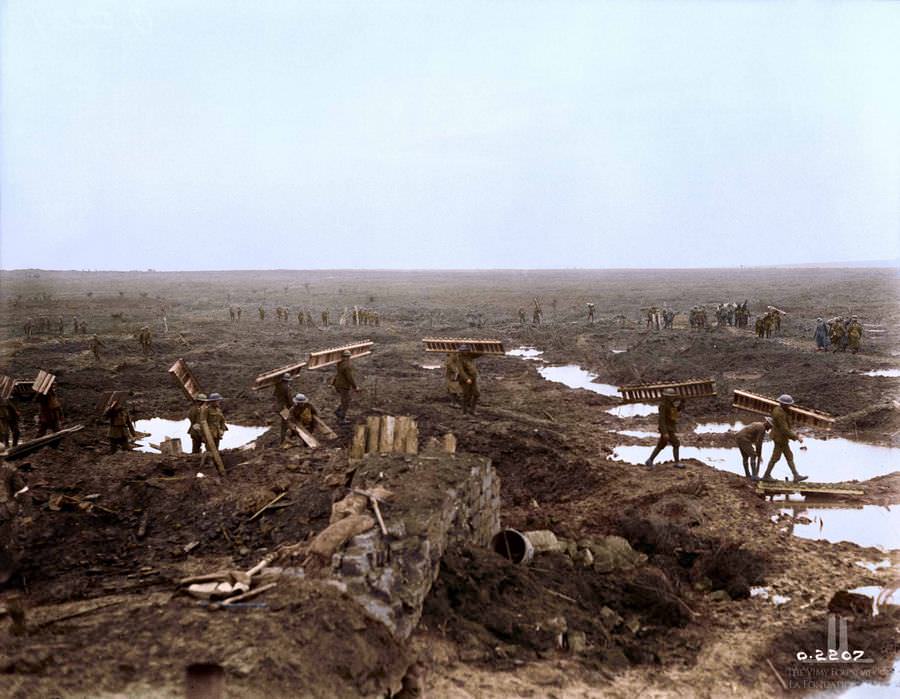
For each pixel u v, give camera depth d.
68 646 5.77
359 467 10.44
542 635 7.48
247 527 10.62
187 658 5.56
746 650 7.84
